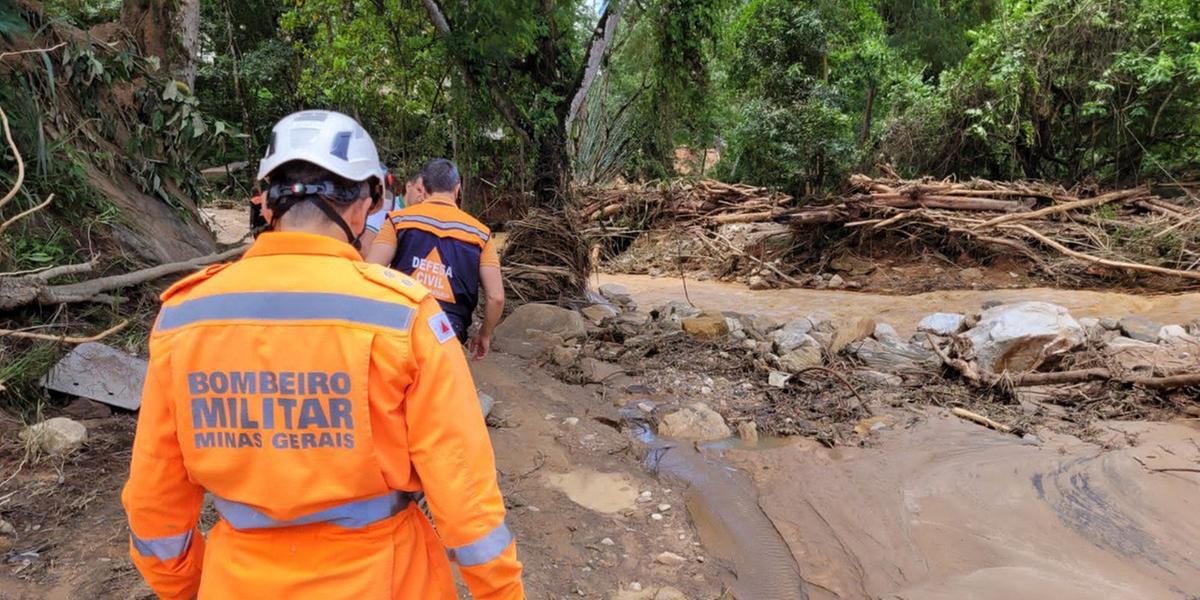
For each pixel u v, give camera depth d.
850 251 12.60
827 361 6.20
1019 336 5.85
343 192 1.40
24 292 4.12
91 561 2.84
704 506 3.82
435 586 1.49
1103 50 14.02
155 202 6.31
